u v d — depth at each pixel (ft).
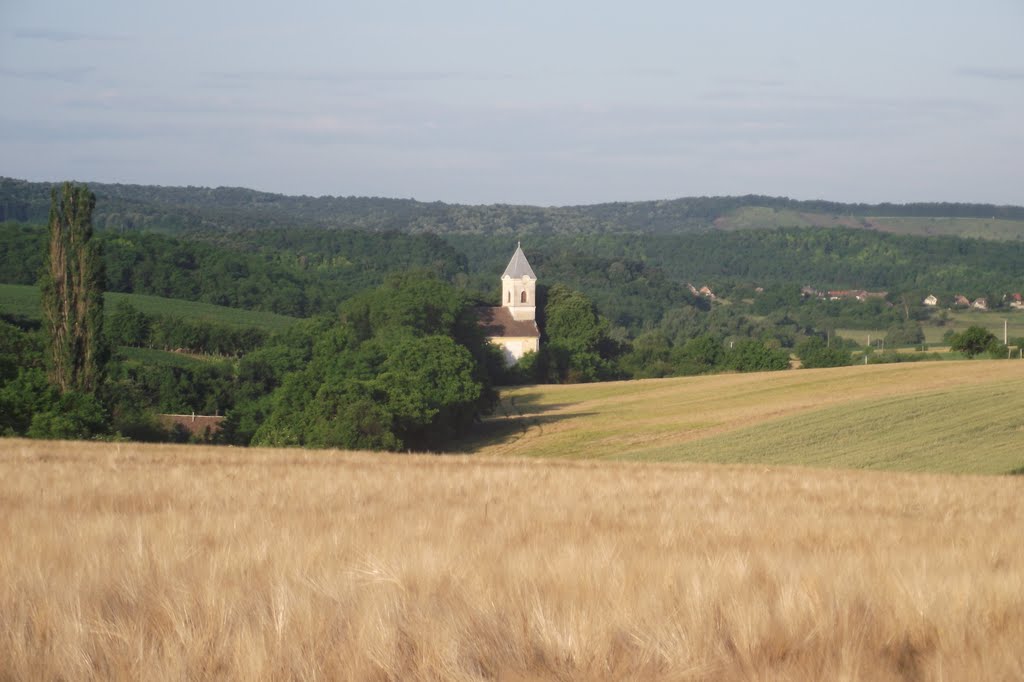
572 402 492.13
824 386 444.96
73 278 290.56
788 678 38.99
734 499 110.42
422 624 42.78
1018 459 230.48
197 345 617.21
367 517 82.17
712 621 44.21
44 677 38.19
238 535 66.95
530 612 44.55
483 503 99.96
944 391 371.35
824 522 83.25
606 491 116.57
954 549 63.72
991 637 42.80
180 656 39.24
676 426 370.73
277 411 333.42
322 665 38.88
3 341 359.05
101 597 47.50
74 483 109.91
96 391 292.40
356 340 446.60
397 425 321.52
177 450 195.83
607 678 39.91
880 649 42.50
